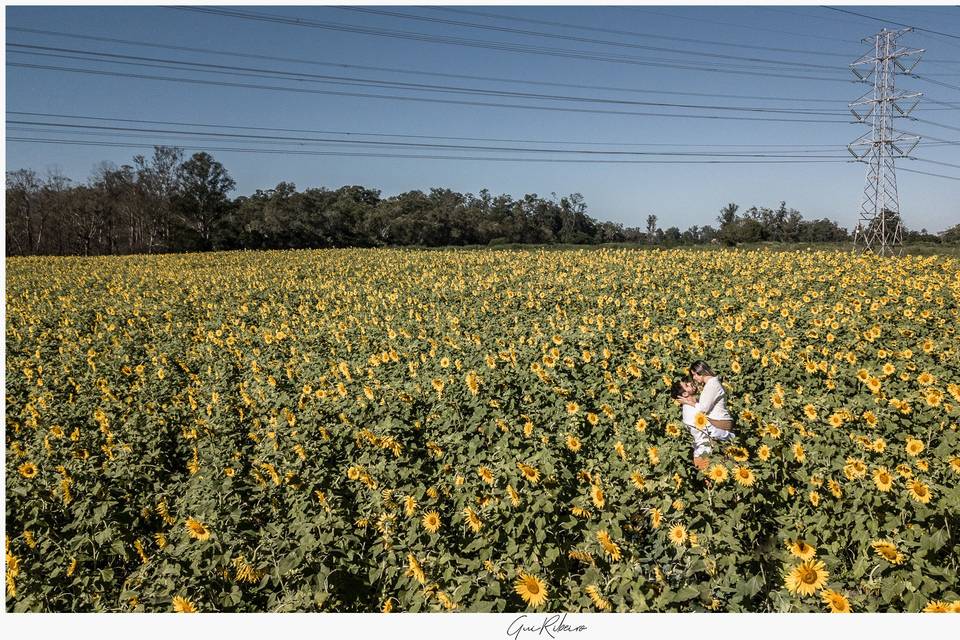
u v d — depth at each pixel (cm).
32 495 587
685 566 421
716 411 635
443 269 2828
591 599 383
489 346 1134
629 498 474
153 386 995
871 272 2127
